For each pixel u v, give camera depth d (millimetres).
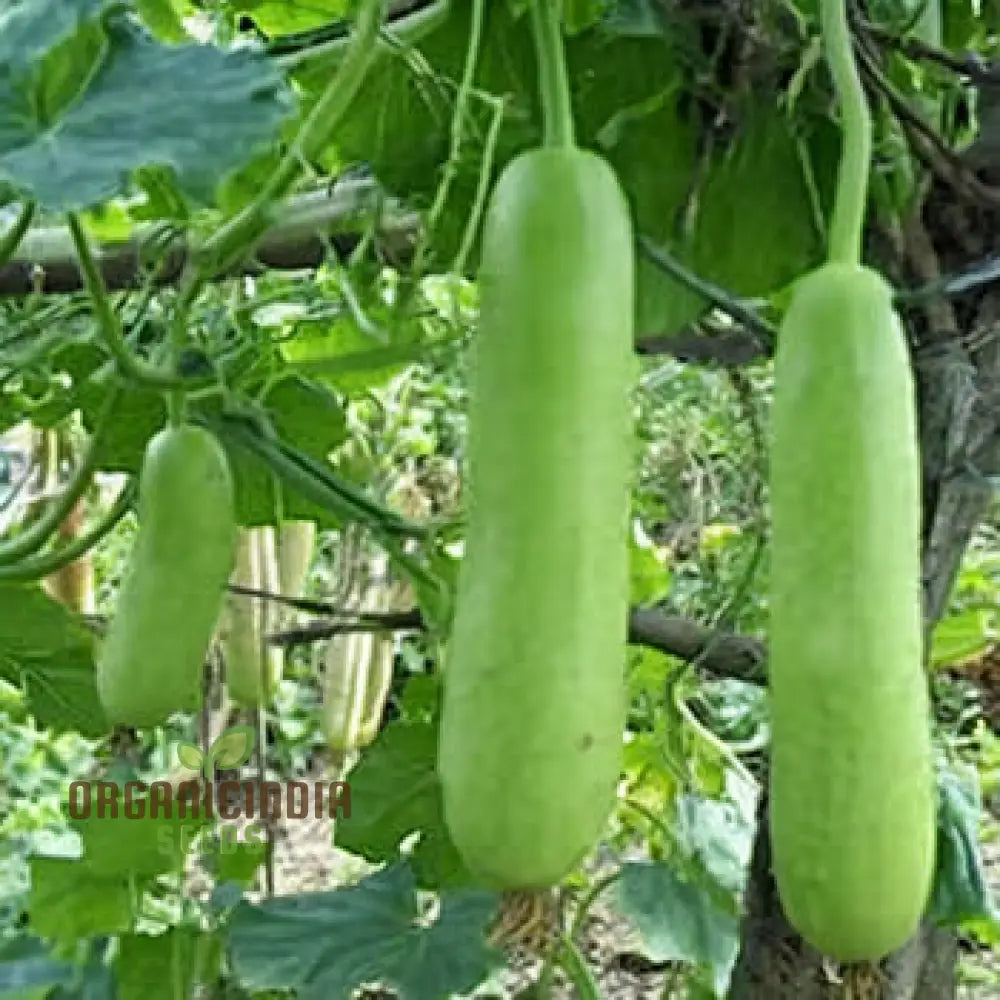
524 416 812
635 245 1220
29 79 937
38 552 1583
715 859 1969
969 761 3824
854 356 806
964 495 1218
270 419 1633
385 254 1491
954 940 1472
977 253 1219
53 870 1933
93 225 1673
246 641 2041
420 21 1218
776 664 802
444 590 1474
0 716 4648
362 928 1525
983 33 1428
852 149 839
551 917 828
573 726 792
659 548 2779
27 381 1929
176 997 1820
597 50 1272
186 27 1712
